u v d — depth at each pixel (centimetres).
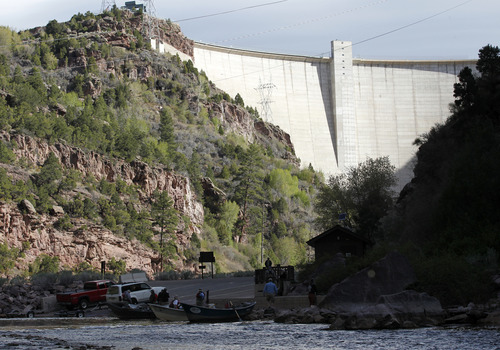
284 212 18850
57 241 12281
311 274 5603
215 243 16150
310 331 3522
